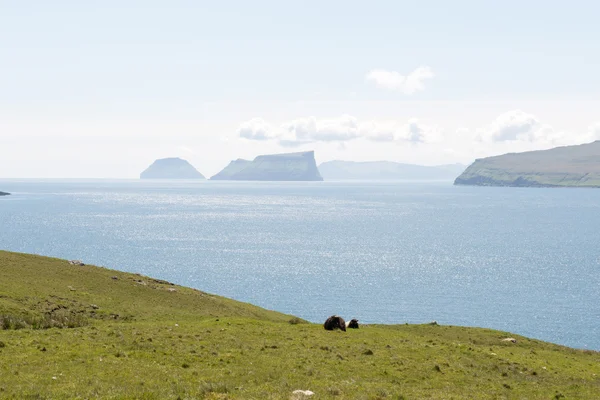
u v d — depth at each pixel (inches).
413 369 1454.2
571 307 5132.9
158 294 2844.5
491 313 4921.3
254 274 6806.1
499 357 1845.5
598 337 4128.9
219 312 2778.1
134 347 1396.4
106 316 2177.7
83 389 956.0
